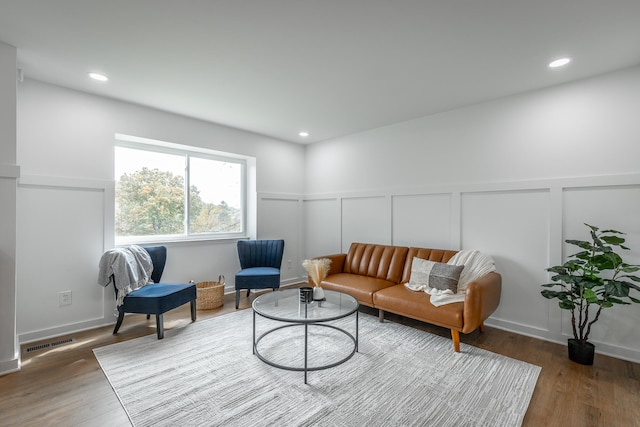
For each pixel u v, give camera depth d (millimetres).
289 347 2533
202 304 3480
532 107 2830
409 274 3312
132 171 3473
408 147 3752
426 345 2578
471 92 2891
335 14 1771
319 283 2885
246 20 1832
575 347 2297
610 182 2410
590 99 2531
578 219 2574
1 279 2082
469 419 1666
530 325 2809
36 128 2658
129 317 3215
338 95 2984
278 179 4684
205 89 2855
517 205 2906
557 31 1918
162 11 1746
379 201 4039
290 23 1862
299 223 4961
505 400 1833
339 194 4516
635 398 1852
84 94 2920
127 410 1721
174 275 3670
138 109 3268
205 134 3826
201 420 1647
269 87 2807
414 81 2668
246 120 3771
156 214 3664
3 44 2088
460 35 1978
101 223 3008
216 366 2217
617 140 2404
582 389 1948
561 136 2668
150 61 2340
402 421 1647
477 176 3168
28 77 2613
